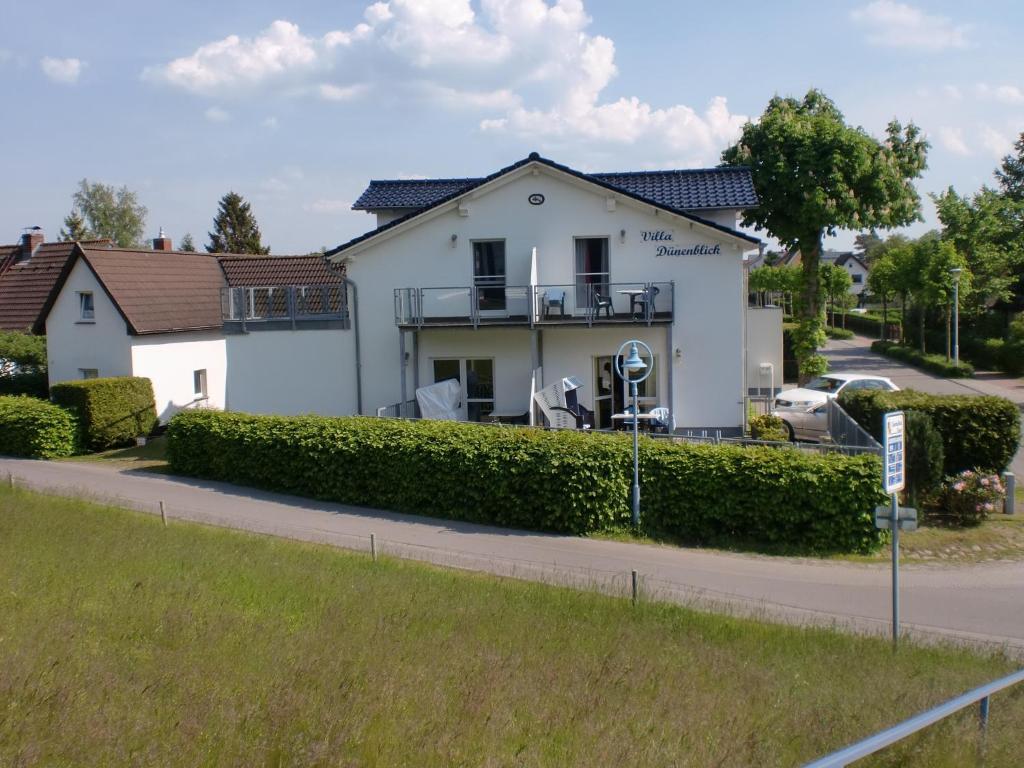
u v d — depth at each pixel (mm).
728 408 22031
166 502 17688
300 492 18469
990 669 8820
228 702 6434
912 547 14766
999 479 16672
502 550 14344
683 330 22000
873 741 4871
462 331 23031
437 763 5699
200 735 5801
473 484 16188
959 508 16234
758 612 11234
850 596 12258
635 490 15242
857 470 14391
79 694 6379
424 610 9977
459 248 22938
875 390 19609
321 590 10797
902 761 5746
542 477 15547
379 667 7609
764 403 24828
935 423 17828
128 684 6809
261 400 24344
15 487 17812
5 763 5215
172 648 8086
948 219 46719
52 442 23891
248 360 24281
